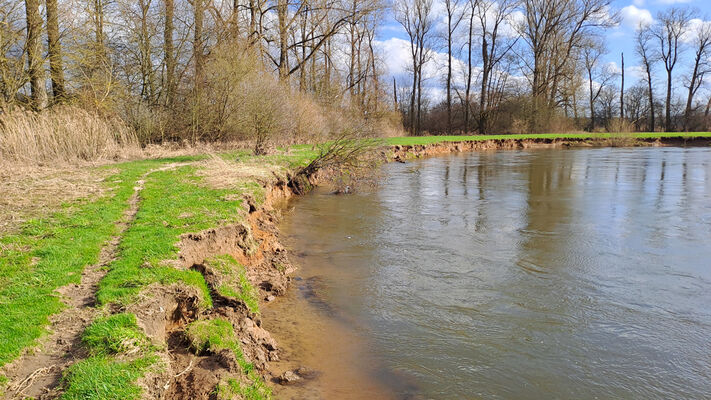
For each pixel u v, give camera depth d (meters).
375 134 19.73
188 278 5.43
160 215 7.73
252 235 8.16
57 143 13.98
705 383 4.99
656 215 12.46
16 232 6.54
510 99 48.12
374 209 13.32
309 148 20.03
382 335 5.95
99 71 18.69
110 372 3.62
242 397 4.13
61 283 5.02
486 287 7.51
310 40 30.19
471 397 4.71
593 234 10.61
